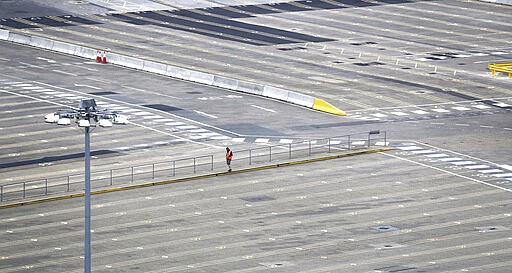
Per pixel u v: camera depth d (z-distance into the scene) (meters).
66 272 193.88
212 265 197.88
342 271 194.75
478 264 198.75
